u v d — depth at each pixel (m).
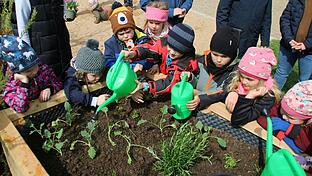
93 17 6.14
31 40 2.60
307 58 3.25
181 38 2.19
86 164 1.88
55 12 2.65
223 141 1.98
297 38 3.19
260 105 2.01
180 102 2.02
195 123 2.16
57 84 2.19
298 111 1.95
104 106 2.08
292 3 3.20
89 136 1.95
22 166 1.62
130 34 2.71
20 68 1.91
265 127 1.96
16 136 1.80
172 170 1.83
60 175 1.81
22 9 2.43
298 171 1.22
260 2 3.26
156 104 2.31
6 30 2.16
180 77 2.22
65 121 2.10
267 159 1.47
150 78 2.47
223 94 2.16
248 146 2.02
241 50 3.52
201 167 1.90
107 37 5.41
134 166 1.88
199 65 2.43
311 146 1.80
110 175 1.83
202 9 6.45
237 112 1.95
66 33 2.90
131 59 2.25
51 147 1.93
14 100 1.94
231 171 1.88
